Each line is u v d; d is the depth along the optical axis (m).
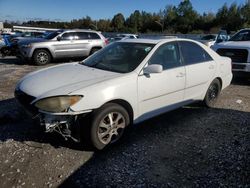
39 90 3.88
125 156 3.90
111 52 4.99
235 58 8.54
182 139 4.48
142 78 4.28
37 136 4.35
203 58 5.60
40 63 13.36
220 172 3.56
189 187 3.26
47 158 3.76
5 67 12.14
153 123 5.11
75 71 4.48
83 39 14.43
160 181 3.36
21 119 5.02
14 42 16.91
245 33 9.77
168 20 89.06
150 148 4.15
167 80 4.64
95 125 3.79
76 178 3.37
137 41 5.01
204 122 5.21
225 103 6.43
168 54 4.86
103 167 3.61
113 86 3.92
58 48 13.70
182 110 5.84
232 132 4.79
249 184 3.33
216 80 5.95
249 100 6.78
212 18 80.69
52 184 3.25
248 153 4.05
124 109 4.08
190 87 5.21
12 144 4.08
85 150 4.00
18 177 3.35
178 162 3.78
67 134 3.79
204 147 4.22
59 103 3.59
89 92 3.72
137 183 3.31
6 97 6.44
